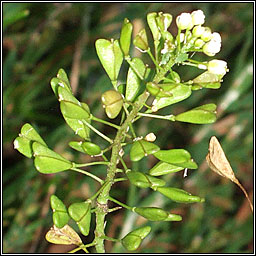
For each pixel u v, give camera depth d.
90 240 0.21
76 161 0.22
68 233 0.13
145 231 0.13
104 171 0.22
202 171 0.23
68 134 0.22
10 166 0.23
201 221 0.23
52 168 0.12
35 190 0.21
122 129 0.13
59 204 0.13
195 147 0.23
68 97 0.12
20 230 0.20
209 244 0.22
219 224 0.23
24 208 0.21
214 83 0.13
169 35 0.13
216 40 0.12
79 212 0.12
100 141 0.23
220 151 0.13
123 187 0.23
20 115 0.23
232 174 0.13
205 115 0.12
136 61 0.13
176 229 0.23
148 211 0.12
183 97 0.13
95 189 0.23
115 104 0.12
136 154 0.12
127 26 0.12
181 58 0.12
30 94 0.23
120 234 0.20
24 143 0.13
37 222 0.21
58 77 0.13
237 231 0.23
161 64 0.12
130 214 0.20
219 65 0.12
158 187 0.12
